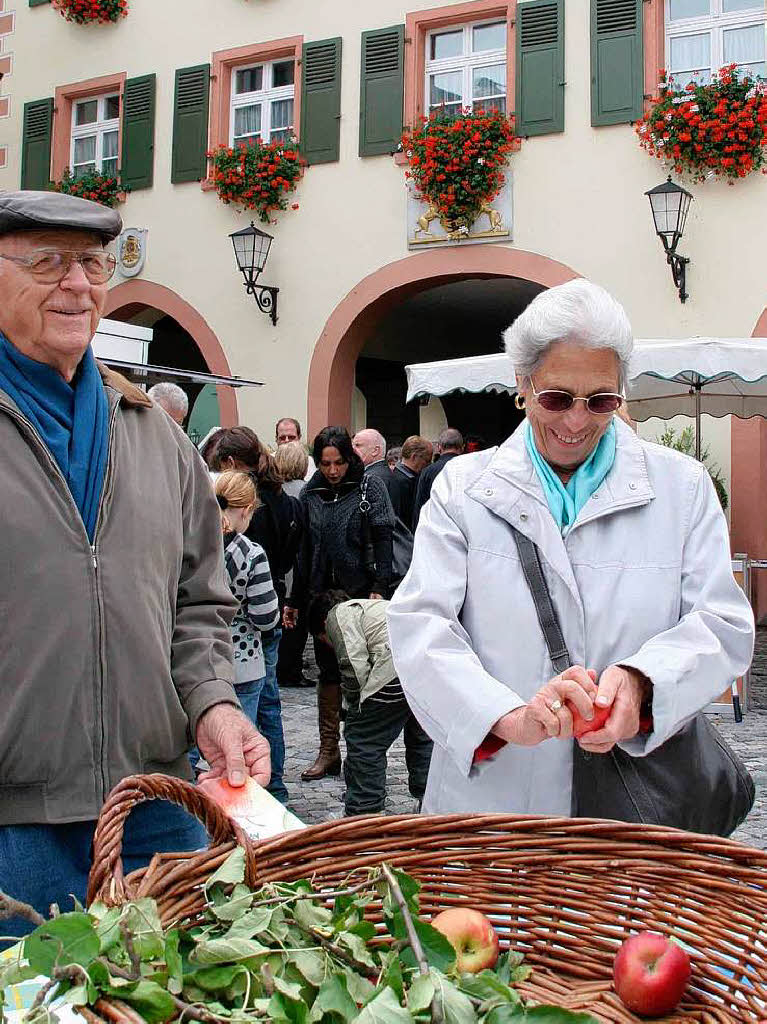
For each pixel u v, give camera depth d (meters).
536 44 12.35
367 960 1.38
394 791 5.86
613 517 2.16
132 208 14.77
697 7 11.98
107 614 2.12
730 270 11.52
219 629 2.40
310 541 6.30
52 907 1.28
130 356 8.63
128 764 2.15
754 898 1.53
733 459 11.71
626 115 11.90
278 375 13.76
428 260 12.90
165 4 14.63
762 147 11.39
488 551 2.17
